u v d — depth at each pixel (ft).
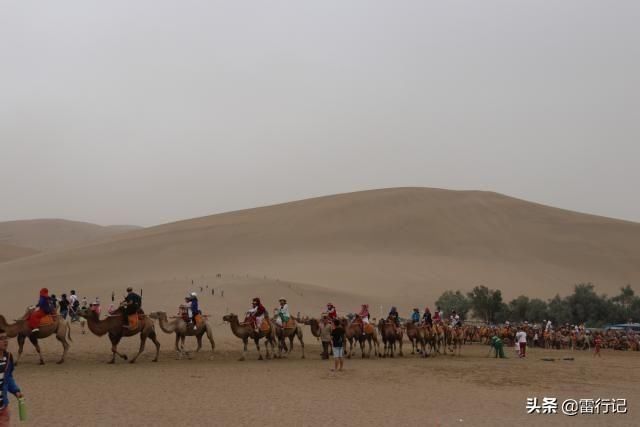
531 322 285.64
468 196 495.00
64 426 47.03
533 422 53.57
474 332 189.16
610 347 188.03
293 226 414.62
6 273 344.90
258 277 277.03
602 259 388.37
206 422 49.80
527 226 435.12
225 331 160.86
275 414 53.78
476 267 357.41
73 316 146.30
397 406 59.62
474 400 64.75
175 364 91.04
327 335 107.76
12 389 37.58
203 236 403.13
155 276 312.71
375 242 386.11
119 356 97.25
